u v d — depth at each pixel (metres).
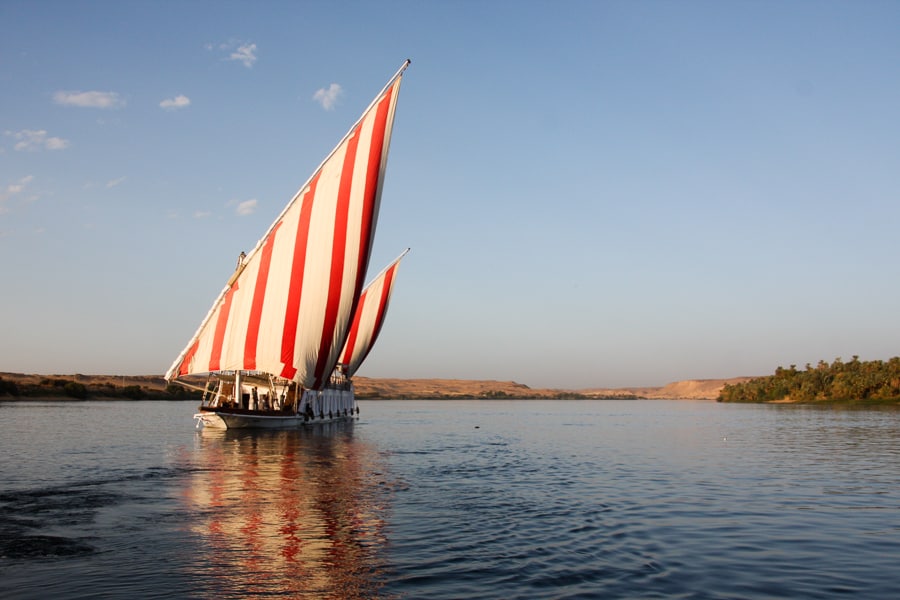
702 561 13.88
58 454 33.31
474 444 43.53
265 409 50.19
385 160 42.91
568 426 68.56
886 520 18.42
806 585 12.35
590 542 15.35
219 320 46.78
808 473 28.78
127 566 13.07
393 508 19.34
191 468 28.22
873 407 118.94
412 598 11.29
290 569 12.92
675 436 52.78
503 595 11.48
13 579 12.23
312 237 43.56
